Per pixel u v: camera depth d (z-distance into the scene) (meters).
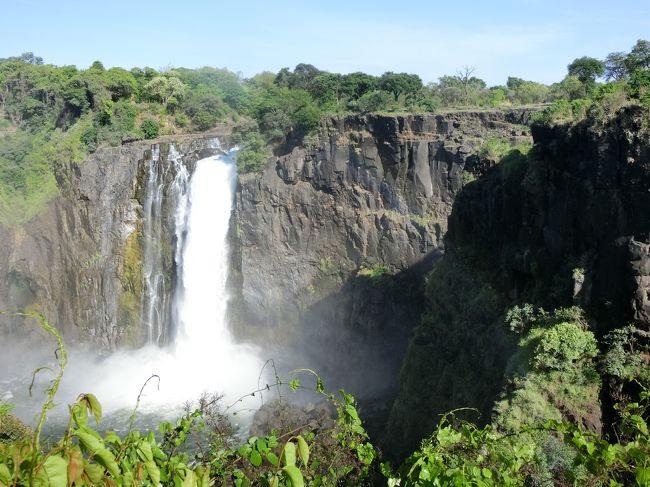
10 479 5.80
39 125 83.12
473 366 34.78
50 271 71.25
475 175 50.88
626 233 27.14
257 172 63.62
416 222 56.91
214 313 67.06
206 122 87.50
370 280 59.09
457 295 39.38
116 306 69.56
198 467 7.83
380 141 59.19
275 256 63.97
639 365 25.98
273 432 9.59
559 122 32.31
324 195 62.03
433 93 77.50
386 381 55.44
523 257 33.50
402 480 9.35
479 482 8.17
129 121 79.38
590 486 8.62
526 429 9.53
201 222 66.94
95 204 69.25
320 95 74.69
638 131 26.64
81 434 6.35
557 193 31.84
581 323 28.59
